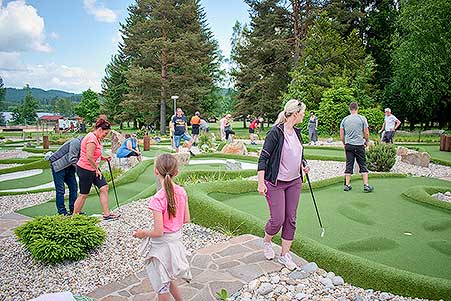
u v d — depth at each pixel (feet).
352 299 10.34
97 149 17.83
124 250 14.40
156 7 108.37
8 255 14.96
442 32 75.10
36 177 36.14
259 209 18.04
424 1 75.46
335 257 12.01
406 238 14.47
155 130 125.08
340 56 86.63
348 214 17.13
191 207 17.30
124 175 29.81
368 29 101.40
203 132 66.08
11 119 278.05
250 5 104.83
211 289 10.75
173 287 9.58
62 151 19.71
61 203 20.15
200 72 111.04
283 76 102.78
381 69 98.94
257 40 100.17
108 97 146.82
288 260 11.85
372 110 76.74
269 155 11.28
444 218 16.65
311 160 40.65
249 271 11.62
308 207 18.42
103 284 11.98
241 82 107.65
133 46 113.39
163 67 109.09
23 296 11.51
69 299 7.32
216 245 13.62
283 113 11.43
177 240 9.40
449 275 11.44
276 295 10.39
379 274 11.04
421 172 33.12
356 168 29.58
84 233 13.99
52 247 13.28
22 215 22.25
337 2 95.35
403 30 81.00
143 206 20.20
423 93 76.02
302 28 97.81
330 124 77.20
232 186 20.83
